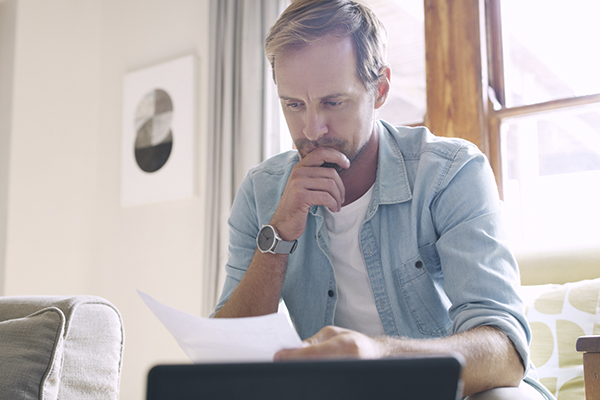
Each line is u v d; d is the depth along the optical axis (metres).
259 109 2.63
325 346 0.55
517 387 0.78
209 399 0.43
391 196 1.12
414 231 1.09
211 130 2.77
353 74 1.00
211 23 2.89
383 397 0.43
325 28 0.98
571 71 2.20
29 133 3.06
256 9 2.71
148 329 2.95
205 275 2.65
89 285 3.21
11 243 2.92
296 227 1.05
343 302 1.15
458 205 1.02
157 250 3.01
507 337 0.79
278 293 1.08
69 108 3.26
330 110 1.01
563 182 2.15
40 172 3.08
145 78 3.16
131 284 3.07
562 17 2.25
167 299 2.93
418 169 1.11
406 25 2.58
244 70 2.69
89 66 3.39
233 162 2.67
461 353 0.69
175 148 2.99
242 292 1.07
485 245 0.94
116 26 3.41
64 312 1.11
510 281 0.90
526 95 2.27
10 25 3.11
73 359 1.11
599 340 0.81
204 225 2.78
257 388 0.43
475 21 2.27
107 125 3.33
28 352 1.03
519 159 2.23
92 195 3.30
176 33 3.16
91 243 3.25
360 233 1.13
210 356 0.63
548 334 1.46
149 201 3.03
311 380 0.43
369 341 0.59
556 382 1.39
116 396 1.19
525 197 2.20
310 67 0.98
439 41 2.34
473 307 0.87
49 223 3.09
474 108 2.23
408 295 1.09
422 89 2.51
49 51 3.21
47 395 1.03
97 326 1.17
